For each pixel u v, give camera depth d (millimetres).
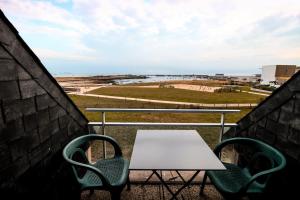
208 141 2387
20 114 1234
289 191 1487
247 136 2158
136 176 2365
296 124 1423
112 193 1521
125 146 2414
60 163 1806
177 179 2303
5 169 1073
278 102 1641
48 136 1589
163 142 1817
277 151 1522
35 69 1417
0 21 1065
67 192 1953
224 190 1478
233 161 2473
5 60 1104
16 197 1166
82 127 2334
